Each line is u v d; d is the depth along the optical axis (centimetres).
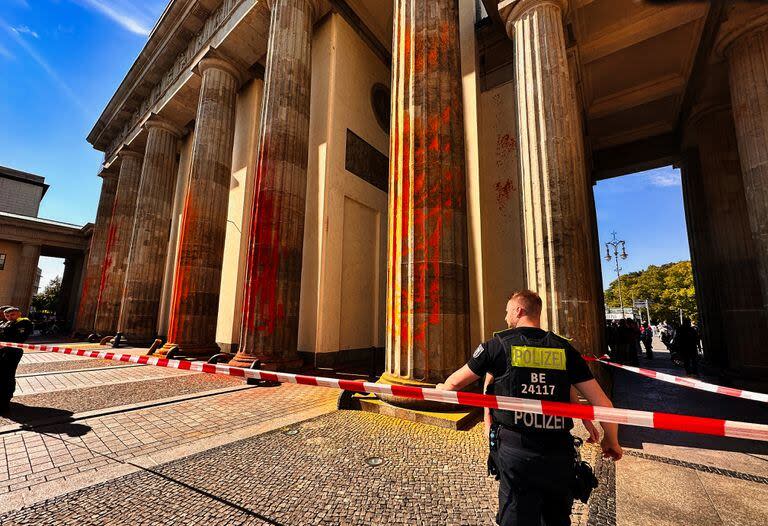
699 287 1223
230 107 1309
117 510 263
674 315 4491
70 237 2970
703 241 1198
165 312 1714
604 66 1062
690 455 405
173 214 1853
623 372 1194
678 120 1297
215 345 1142
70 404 559
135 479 313
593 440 177
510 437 172
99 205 2320
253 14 1170
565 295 551
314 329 972
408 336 547
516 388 177
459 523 254
